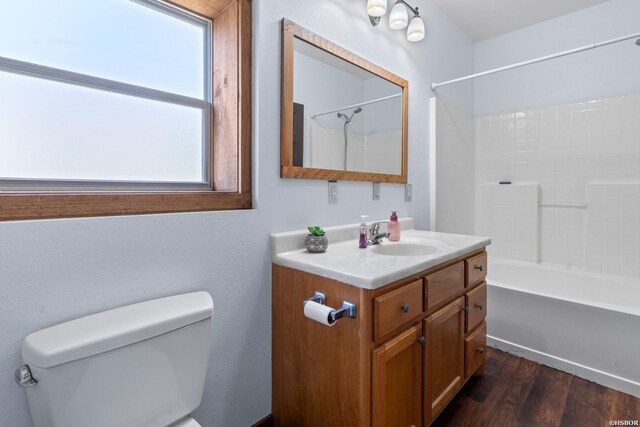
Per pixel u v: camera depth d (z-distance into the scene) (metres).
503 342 2.10
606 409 1.57
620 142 2.39
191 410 1.04
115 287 1.02
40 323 0.90
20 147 0.98
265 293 1.42
